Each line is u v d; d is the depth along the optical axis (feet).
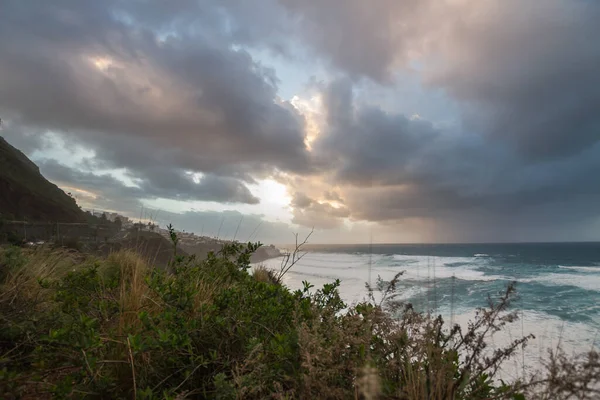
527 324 38.40
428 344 5.84
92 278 11.89
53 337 7.02
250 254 14.61
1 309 9.66
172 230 13.53
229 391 5.83
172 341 7.09
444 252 270.26
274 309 9.33
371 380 4.89
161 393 6.98
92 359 6.66
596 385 4.54
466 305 46.06
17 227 47.91
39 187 135.74
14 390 6.37
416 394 5.25
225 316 8.91
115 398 6.72
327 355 6.06
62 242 42.37
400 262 151.12
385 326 6.71
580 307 49.88
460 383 5.25
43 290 12.38
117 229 79.92
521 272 110.42
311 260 198.29
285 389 6.53
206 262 14.14
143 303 10.28
